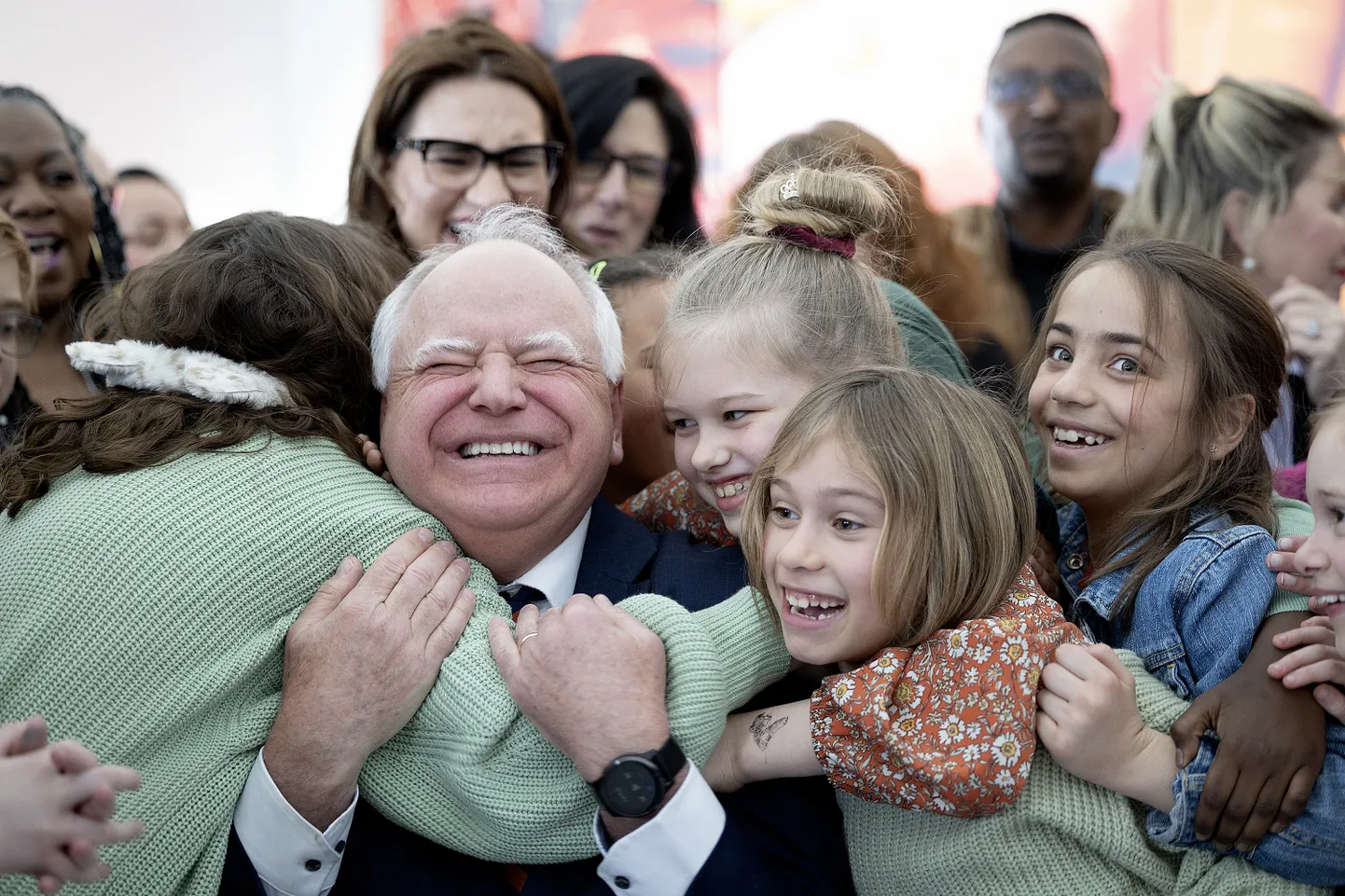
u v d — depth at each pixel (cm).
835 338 181
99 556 157
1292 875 154
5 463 175
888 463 151
